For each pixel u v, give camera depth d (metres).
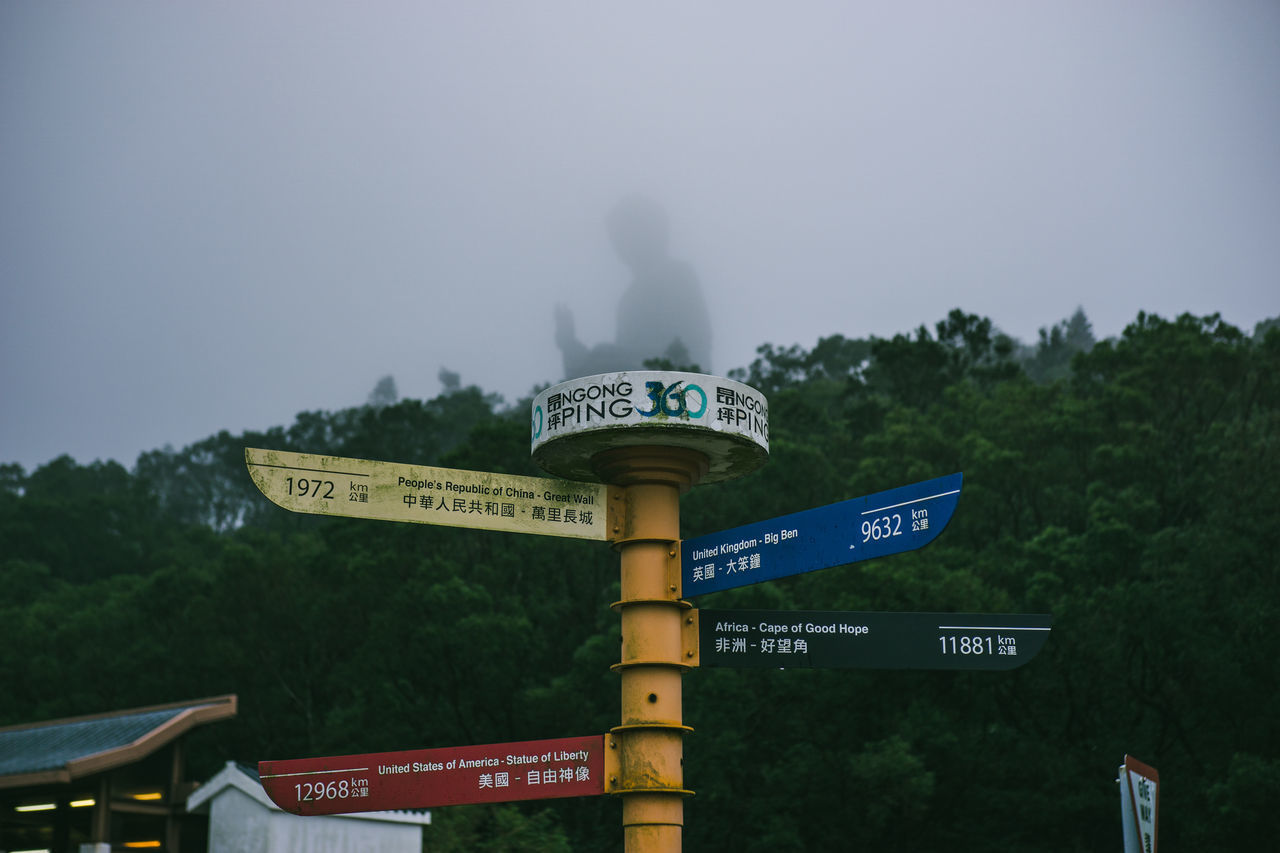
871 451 50.50
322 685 46.75
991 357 78.69
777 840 35.09
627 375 6.04
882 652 6.27
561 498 6.32
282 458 5.86
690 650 6.30
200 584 49.41
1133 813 6.35
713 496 46.94
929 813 37.97
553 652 45.09
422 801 5.98
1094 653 36.38
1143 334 53.22
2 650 48.22
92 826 21.58
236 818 19.08
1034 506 46.50
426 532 46.00
